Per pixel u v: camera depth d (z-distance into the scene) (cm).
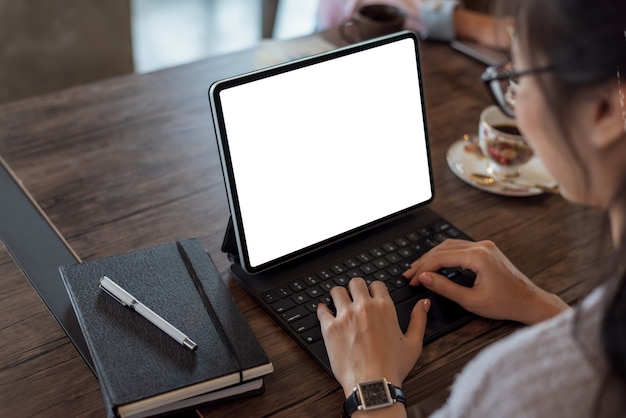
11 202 110
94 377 85
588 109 56
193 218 111
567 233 114
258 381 83
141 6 337
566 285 104
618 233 61
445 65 157
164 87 141
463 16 166
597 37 53
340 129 101
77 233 105
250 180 94
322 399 85
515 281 96
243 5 350
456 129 137
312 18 344
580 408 60
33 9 242
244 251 94
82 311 86
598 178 60
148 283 91
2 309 93
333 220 103
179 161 122
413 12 173
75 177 116
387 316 89
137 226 108
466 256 97
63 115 130
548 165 64
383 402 80
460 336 94
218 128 90
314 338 90
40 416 81
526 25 57
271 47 141
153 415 79
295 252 99
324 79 99
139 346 82
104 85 140
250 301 96
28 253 101
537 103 60
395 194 108
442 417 72
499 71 130
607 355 57
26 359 87
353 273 100
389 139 107
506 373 64
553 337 63
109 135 126
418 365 90
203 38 325
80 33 255
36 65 253
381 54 104
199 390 79
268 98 94
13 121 127
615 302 56
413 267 101
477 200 119
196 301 89
